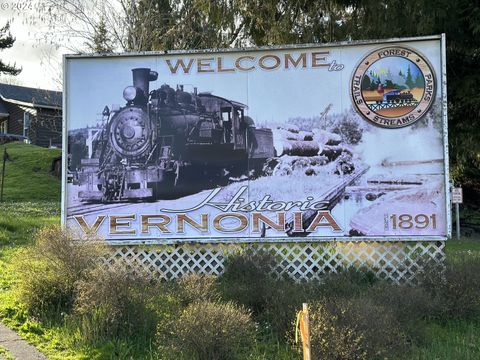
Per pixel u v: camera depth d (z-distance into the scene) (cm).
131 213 744
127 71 756
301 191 726
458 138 1438
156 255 751
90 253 596
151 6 1652
